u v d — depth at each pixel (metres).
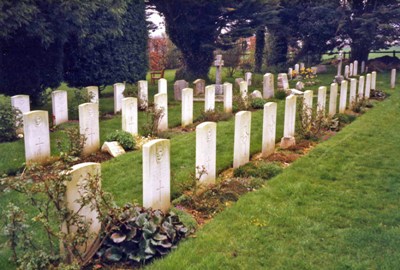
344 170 8.44
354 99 15.72
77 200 4.73
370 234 5.67
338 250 5.29
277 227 5.90
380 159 9.19
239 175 8.22
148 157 5.94
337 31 31.38
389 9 28.95
